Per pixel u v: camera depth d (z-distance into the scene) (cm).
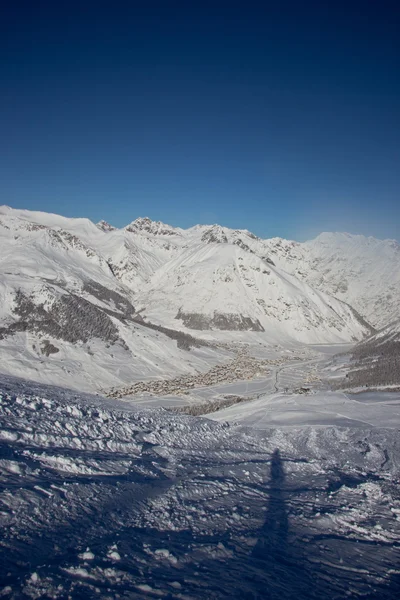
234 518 1680
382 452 3628
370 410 5894
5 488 1348
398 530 1845
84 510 1395
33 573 939
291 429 4494
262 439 3706
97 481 1675
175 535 1400
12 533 1120
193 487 1938
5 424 2088
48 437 2097
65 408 2752
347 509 2034
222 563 1255
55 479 1566
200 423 3825
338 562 1443
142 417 3362
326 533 1719
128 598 952
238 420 5509
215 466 2458
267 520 1739
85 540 1194
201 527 1523
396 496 2345
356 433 4384
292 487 2358
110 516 1409
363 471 2978
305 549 1512
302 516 1861
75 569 1014
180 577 1107
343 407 6150
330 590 1215
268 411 6003
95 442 2286
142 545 1251
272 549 1453
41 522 1229
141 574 1077
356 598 1189
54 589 914
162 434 2959
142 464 2122
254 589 1121
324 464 3067
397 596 1241
